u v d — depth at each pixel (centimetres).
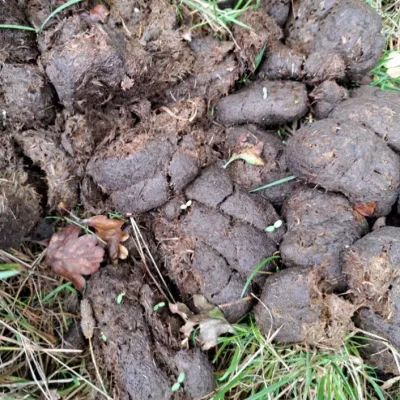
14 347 23
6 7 23
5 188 23
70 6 24
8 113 24
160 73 26
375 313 22
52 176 24
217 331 24
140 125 24
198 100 25
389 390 24
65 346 25
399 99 25
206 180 24
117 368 22
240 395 24
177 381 22
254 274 23
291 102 26
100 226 25
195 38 27
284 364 23
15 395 23
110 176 23
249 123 27
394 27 29
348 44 26
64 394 24
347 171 23
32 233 25
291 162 24
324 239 23
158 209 25
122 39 24
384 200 23
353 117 24
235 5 29
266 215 24
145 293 24
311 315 22
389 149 23
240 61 27
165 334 23
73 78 22
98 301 23
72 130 24
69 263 25
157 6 26
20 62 23
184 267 24
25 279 25
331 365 23
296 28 28
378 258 21
